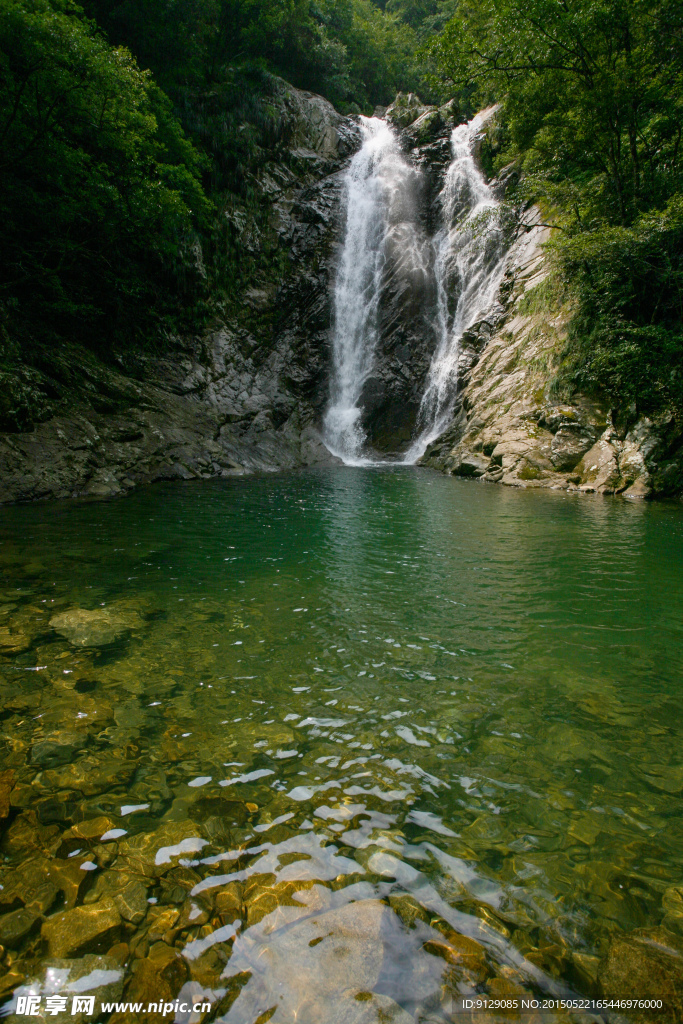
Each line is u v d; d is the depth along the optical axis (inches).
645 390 500.4
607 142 572.7
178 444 559.8
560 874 73.9
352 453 858.8
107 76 469.7
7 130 463.2
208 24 920.3
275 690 123.7
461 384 798.5
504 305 781.9
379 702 119.9
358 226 942.4
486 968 60.2
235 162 832.3
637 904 69.2
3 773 92.3
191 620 166.1
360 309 922.7
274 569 227.1
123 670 131.3
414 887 71.0
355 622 169.2
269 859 75.2
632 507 399.9
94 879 71.6
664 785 93.5
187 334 727.7
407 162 1018.1
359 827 81.7
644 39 513.3
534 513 370.9
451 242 930.1
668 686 131.2
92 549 251.4
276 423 794.2
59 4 474.0
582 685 130.7
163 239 629.6
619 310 542.3
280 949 62.1
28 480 390.9
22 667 131.1
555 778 94.9
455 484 536.1
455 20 566.6
